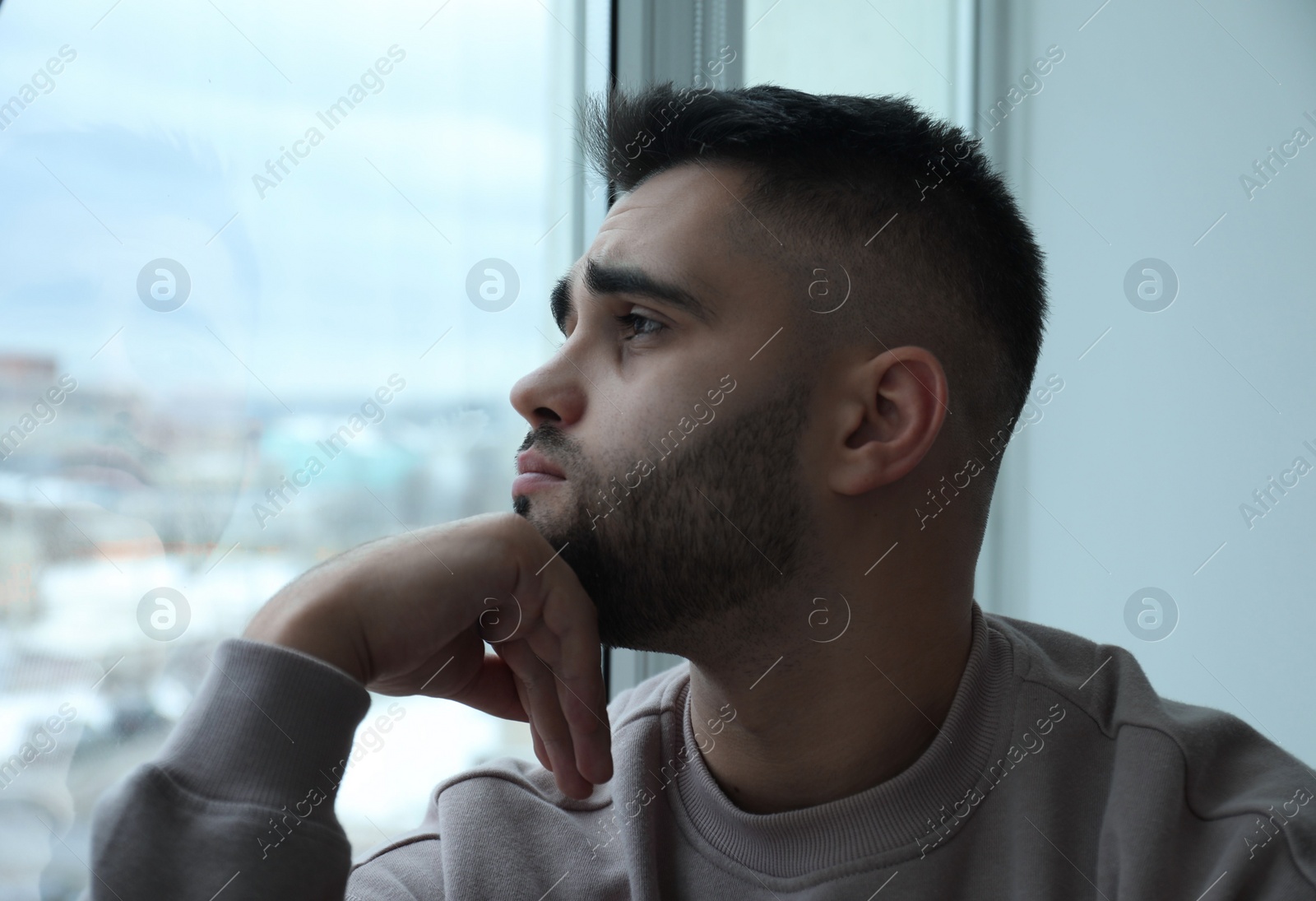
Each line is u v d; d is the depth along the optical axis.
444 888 0.82
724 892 0.78
